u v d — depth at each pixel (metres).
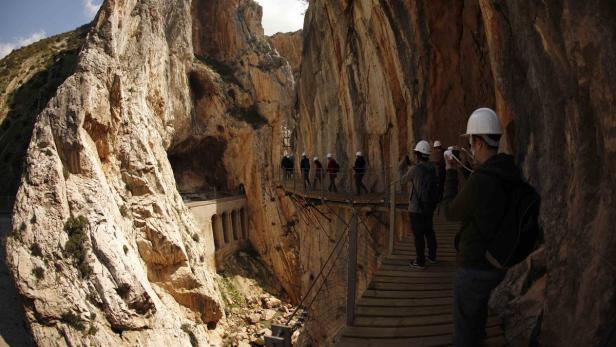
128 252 32.38
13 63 56.66
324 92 28.05
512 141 8.60
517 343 5.04
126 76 44.03
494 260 3.48
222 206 55.28
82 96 35.16
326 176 24.77
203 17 68.44
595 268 3.74
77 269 28.97
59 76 51.31
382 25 18.73
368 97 21.05
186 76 58.16
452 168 4.73
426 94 17.12
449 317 6.05
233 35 67.44
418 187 7.71
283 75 66.81
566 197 4.66
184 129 58.12
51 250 29.11
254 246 60.56
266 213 59.81
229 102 63.50
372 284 7.32
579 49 4.13
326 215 24.36
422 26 16.77
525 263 5.81
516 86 7.96
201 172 65.75
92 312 27.86
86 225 30.81
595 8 3.79
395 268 8.10
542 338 4.43
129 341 28.44
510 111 8.19
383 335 5.65
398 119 18.81
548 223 4.95
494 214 3.43
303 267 31.47
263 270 57.56
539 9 5.04
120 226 34.25
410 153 17.80
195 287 40.06
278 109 64.88
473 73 15.70
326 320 23.42
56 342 26.31
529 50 5.80
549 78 5.18
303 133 36.59
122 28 44.19
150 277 38.50
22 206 30.38
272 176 61.47
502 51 8.37
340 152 25.03
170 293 39.25
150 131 45.22
